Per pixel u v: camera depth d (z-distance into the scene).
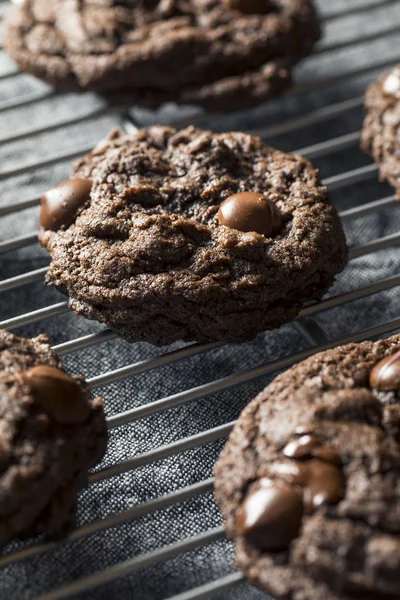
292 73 0.40
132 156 0.34
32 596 0.30
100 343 0.34
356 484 0.28
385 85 0.37
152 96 0.38
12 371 0.30
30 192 0.39
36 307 0.36
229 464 0.29
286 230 0.33
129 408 0.33
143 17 0.39
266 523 0.28
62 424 0.30
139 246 0.32
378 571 0.27
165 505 0.30
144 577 0.31
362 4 0.44
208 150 0.34
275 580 0.28
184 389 0.34
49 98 0.39
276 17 0.39
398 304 0.36
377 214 0.39
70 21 0.39
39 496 0.29
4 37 0.40
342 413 0.29
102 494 0.32
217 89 0.38
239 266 0.32
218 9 0.39
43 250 0.37
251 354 0.35
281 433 0.29
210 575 0.31
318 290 0.33
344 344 0.33
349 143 0.38
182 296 0.32
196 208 0.33
